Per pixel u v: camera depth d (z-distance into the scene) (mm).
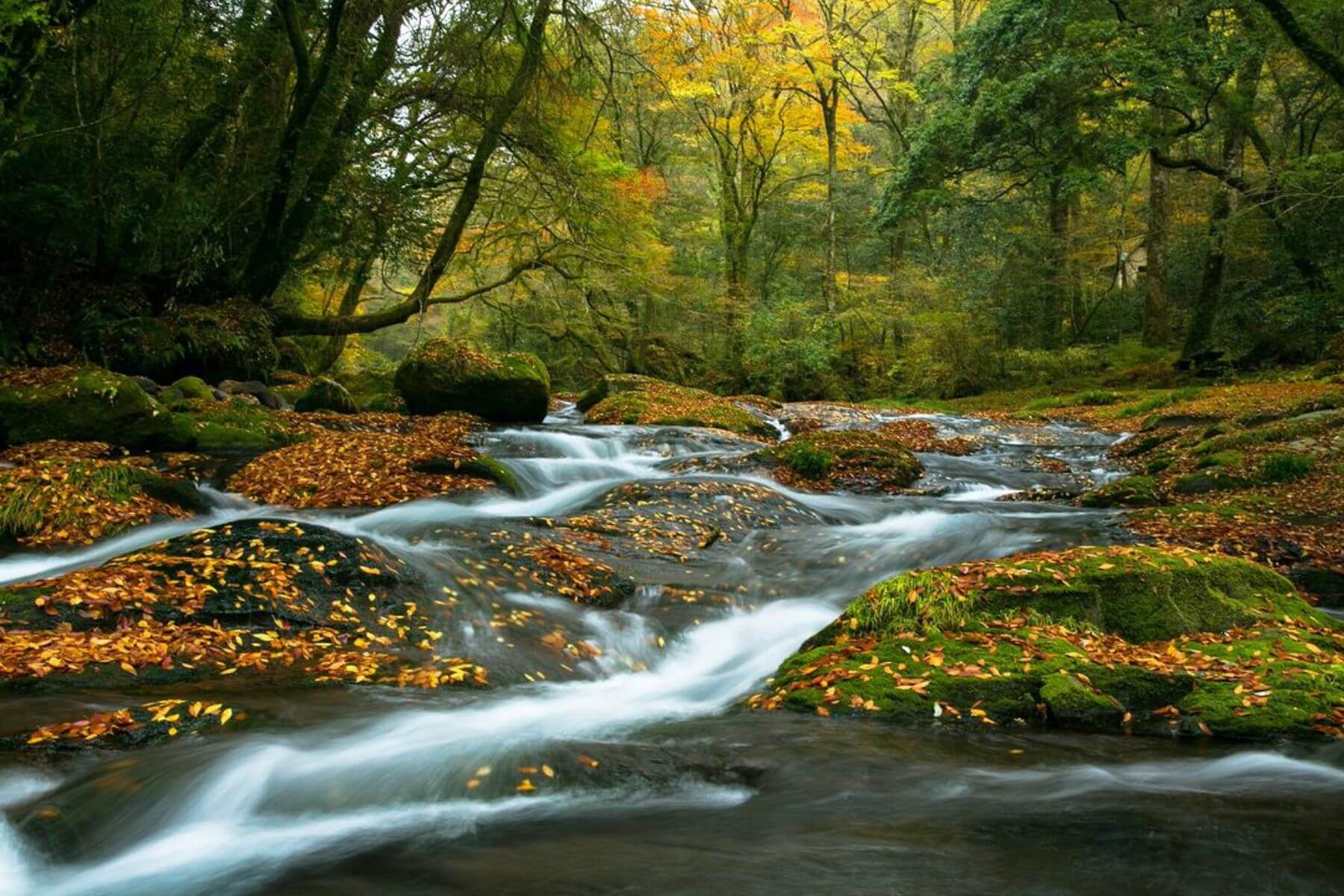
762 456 12547
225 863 3016
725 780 3703
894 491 11727
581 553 7332
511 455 13188
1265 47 19094
